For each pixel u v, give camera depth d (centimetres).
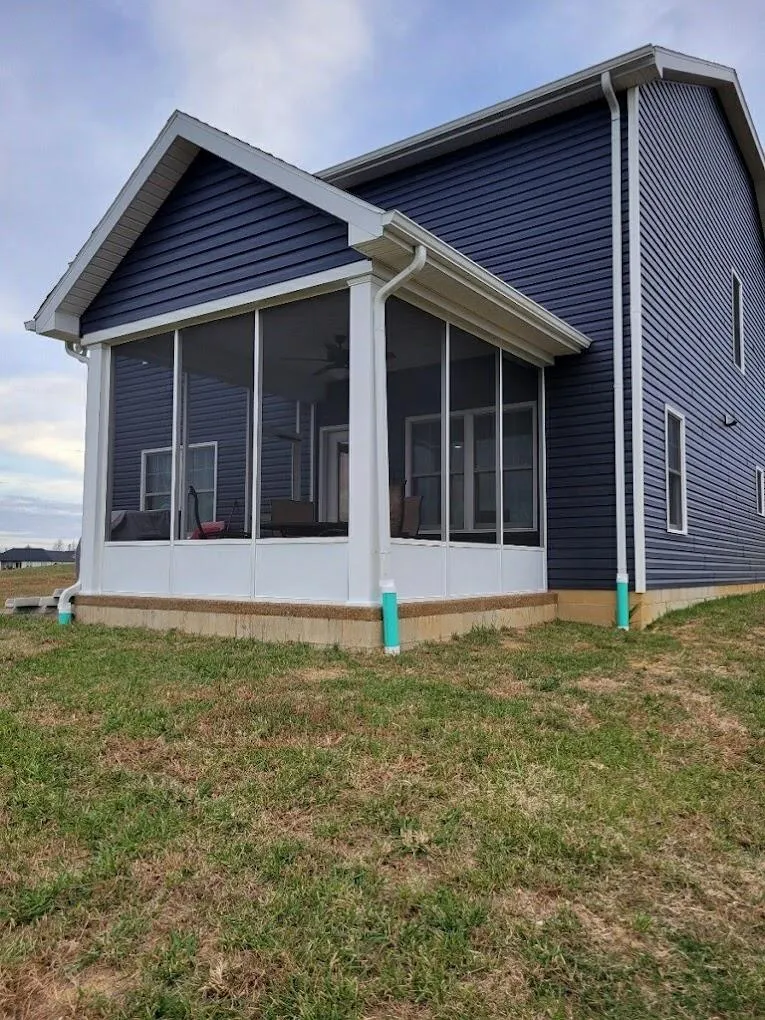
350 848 262
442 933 216
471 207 916
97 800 296
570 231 839
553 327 730
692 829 291
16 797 299
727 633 713
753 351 1349
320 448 780
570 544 809
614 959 209
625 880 250
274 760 332
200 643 582
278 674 476
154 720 384
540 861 257
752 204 1362
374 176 991
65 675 482
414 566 602
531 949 210
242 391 822
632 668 541
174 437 698
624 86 803
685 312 951
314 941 211
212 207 665
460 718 395
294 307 630
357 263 564
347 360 733
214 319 671
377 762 333
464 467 722
